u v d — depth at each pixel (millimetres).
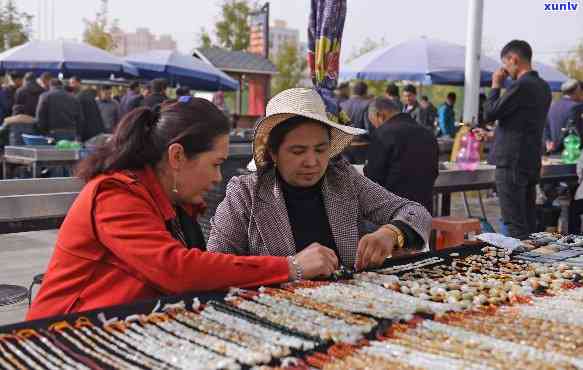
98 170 1968
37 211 3443
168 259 1776
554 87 16891
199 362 1312
